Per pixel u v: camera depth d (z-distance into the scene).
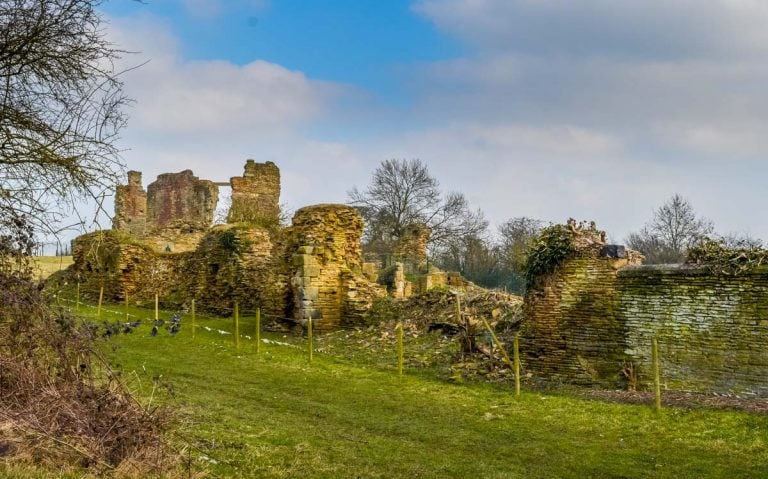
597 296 16.62
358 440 11.07
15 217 9.92
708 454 10.37
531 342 17.39
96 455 7.71
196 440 9.83
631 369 15.73
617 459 10.23
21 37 9.89
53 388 8.38
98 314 27.41
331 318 25.45
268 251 29.94
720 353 14.79
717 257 15.12
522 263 18.69
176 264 34.22
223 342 21.16
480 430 11.91
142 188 51.66
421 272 46.31
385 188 57.81
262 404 13.53
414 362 18.59
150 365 17.11
